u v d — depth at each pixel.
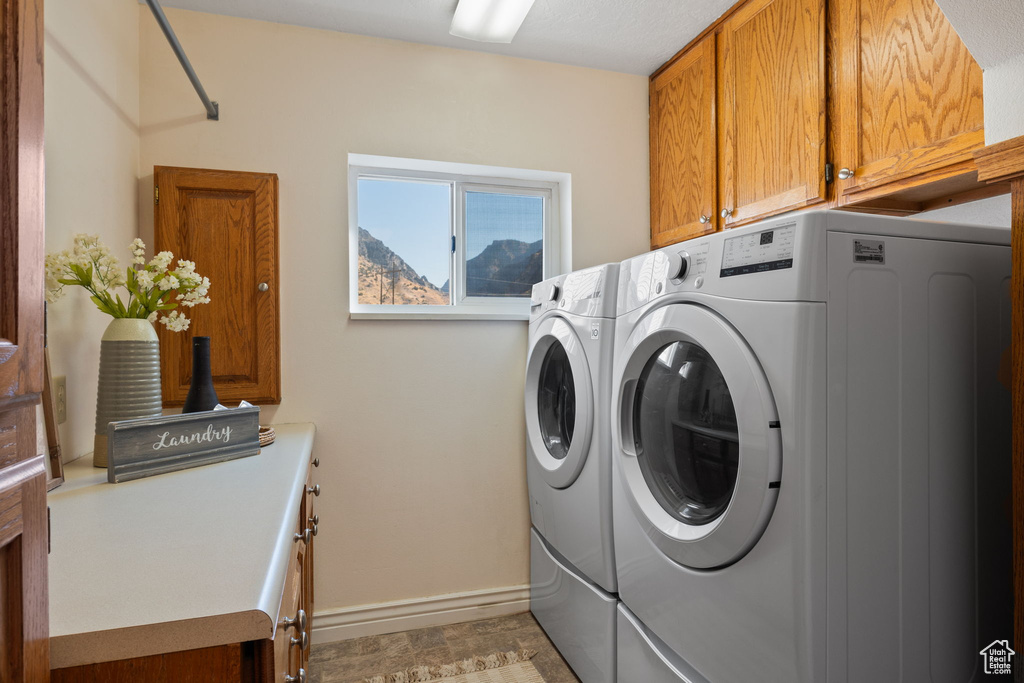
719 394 1.12
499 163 2.20
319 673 1.77
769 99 1.76
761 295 0.97
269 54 1.94
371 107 2.04
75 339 1.37
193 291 1.58
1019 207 0.92
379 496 2.05
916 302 1.00
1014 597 0.93
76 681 0.53
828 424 0.92
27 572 0.45
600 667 1.52
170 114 1.84
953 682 1.02
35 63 0.45
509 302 2.36
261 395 1.87
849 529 0.93
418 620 2.08
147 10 1.83
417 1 1.83
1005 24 0.91
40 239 0.46
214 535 0.78
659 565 1.25
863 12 1.46
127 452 1.10
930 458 1.00
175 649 0.55
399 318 2.07
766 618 0.96
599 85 2.34
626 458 1.37
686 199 2.16
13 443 0.43
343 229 2.01
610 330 1.51
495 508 2.19
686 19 1.97
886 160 1.40
